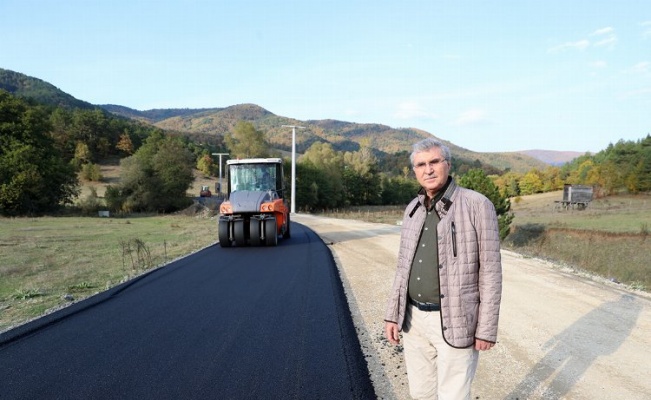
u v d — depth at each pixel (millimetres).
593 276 8688
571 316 5816
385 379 3943
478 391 3680
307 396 3619
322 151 80312
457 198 2496
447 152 2543
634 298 6801
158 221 35219
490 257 2402
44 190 43625
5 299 7562
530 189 104688
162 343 4965
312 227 22375
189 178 55969
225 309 6383
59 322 5828
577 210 49625
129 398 3637
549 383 3805
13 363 4426
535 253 16812
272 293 7332
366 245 14320
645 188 72375
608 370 4055
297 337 5082
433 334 2549
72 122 109188
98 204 48812
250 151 71125
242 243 13547
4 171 40406
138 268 10484
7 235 21391
